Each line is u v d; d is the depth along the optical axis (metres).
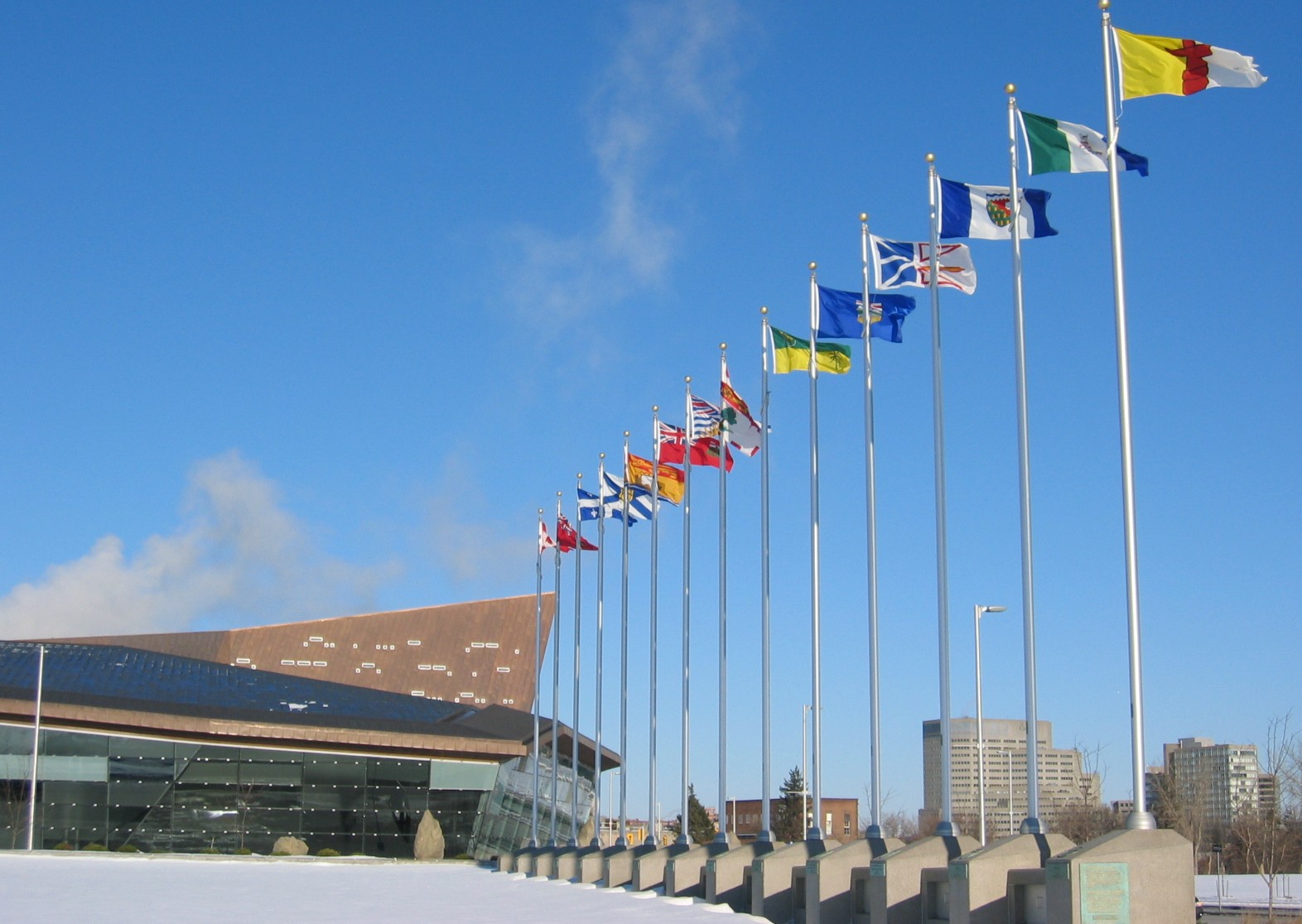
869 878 28.14
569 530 57.50
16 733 62.06
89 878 43.81
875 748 32.56
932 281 31.17
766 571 39.75
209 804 66.00
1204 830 69.56
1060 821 71.12
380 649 103.44
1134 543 22.75
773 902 32.69
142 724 63.97
